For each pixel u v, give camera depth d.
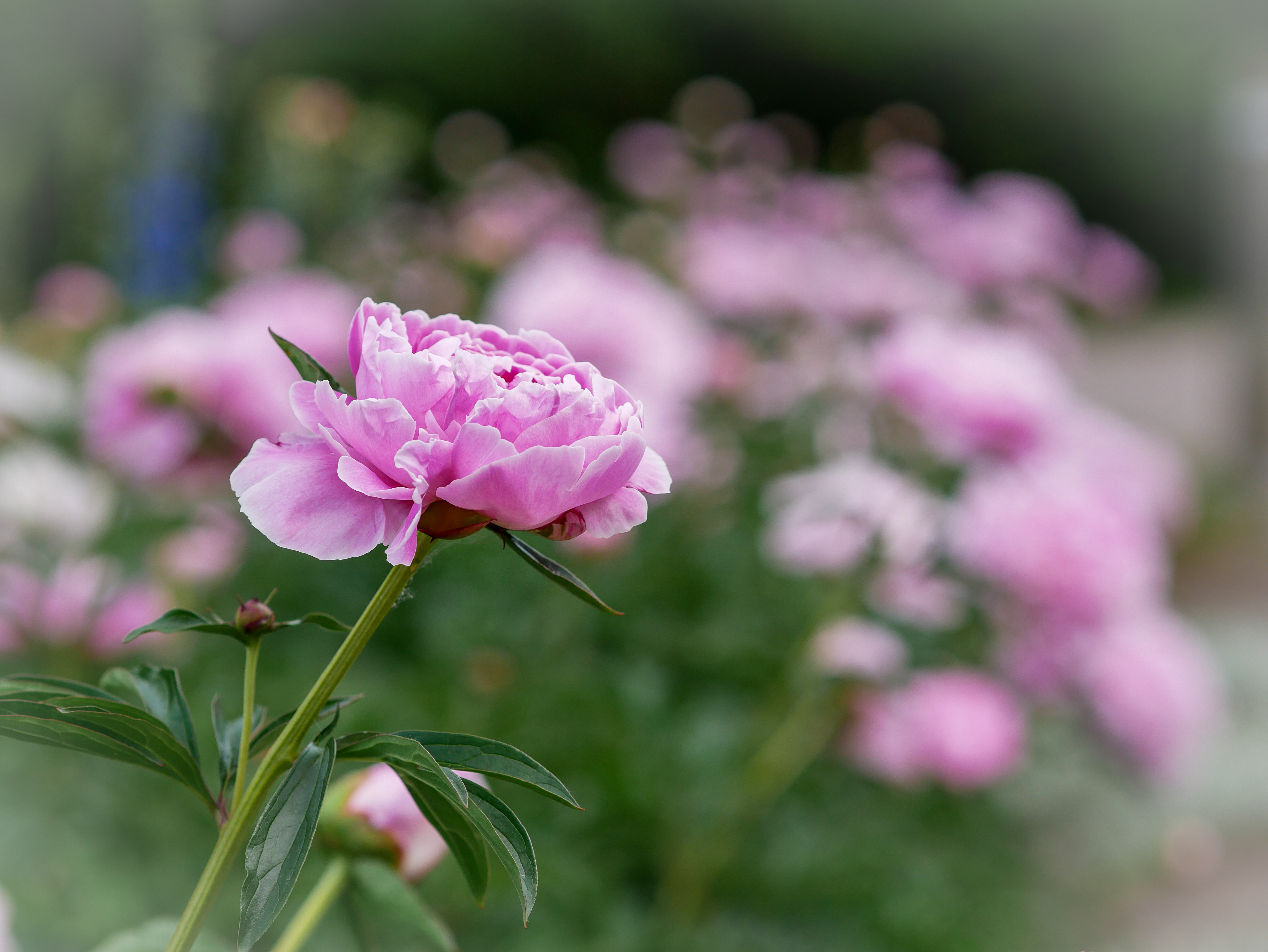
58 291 3.52
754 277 2.58
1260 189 6.04
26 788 1.29
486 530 0.65
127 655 1.43
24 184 5.58
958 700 1.85
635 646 1.85
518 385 0.65
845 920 1.72
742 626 1.86
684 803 1.63
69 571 1.42
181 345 1.57
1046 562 1.67
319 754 0.62
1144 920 2.35
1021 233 2.90
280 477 0.63
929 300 2.58
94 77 7.66
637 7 12.23
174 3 3.82
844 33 12.98
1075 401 2.86
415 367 0.63
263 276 3.35
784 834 1.76
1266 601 4.42
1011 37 13.43
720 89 4.67
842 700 1.67
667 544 2.08
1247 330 6.12
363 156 4.23
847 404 2.11
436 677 1.64
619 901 1.55
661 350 2.01
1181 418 6.83
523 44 11.81
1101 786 2.59
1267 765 2.95
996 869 2.07
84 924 1.22
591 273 2.06
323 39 11.26
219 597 1.67
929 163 3.64
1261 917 2.39
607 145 11.58
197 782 0.63
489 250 3.29
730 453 2.21
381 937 1.27
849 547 1.63
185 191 3.56
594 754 1.53
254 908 0.60
